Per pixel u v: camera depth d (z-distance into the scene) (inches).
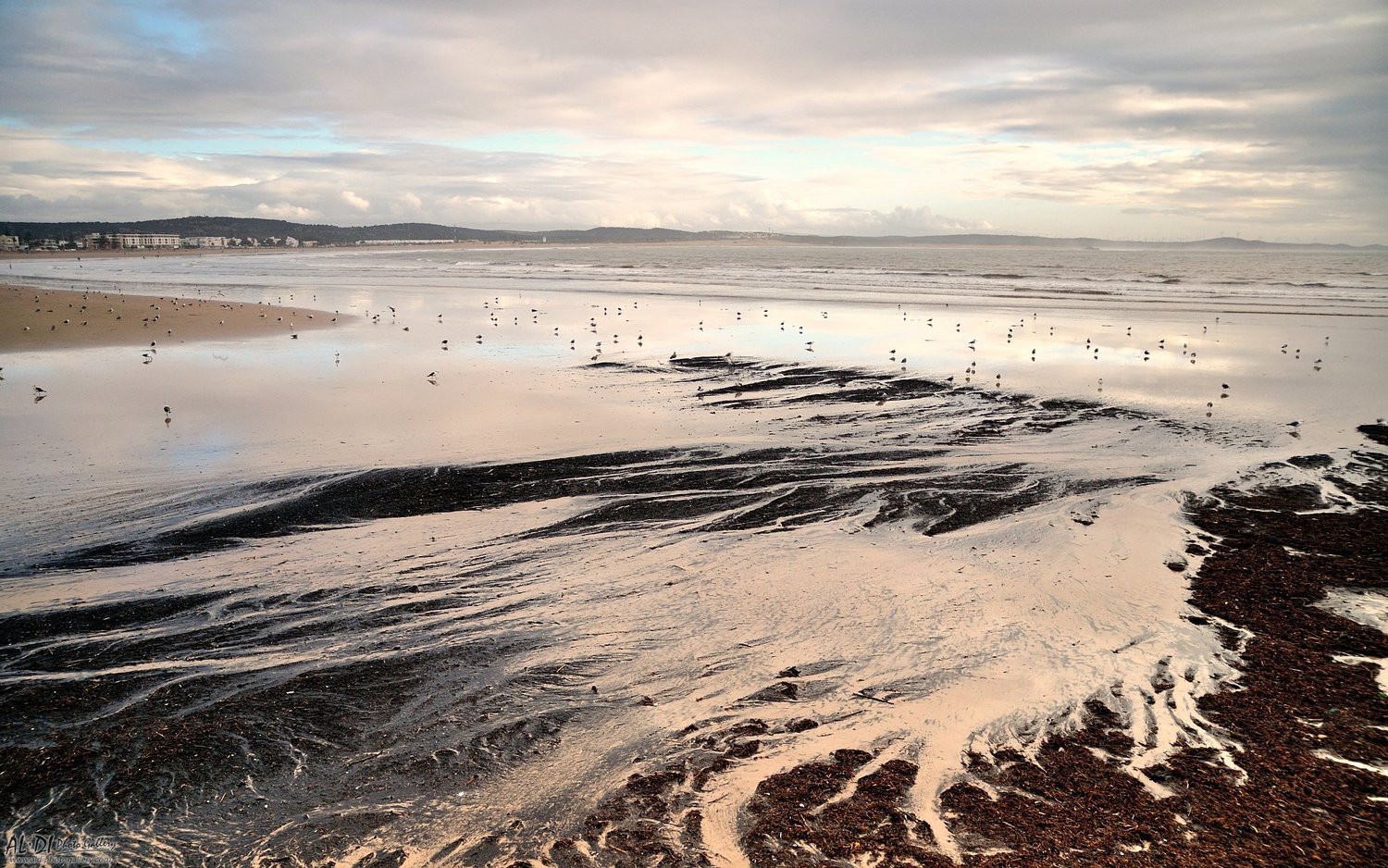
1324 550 685.9
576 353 1592.0
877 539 724.0
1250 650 526.9
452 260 6688.0
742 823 379.9
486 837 376.2
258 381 1304.1
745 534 737.0
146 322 1907.0
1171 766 412.5
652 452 960.9
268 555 677.3
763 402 1212.5
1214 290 3075.8
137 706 474.3
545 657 531.5
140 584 622.5
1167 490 840.9
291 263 5935.0
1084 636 549.0
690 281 3617.1
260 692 490.0
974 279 3764.8
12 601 592.7
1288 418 1111.6
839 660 525.0
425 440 992.2
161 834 379.2
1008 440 1020.5
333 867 358.3
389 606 595.5
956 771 413.4
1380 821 368.5
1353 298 2677.2
